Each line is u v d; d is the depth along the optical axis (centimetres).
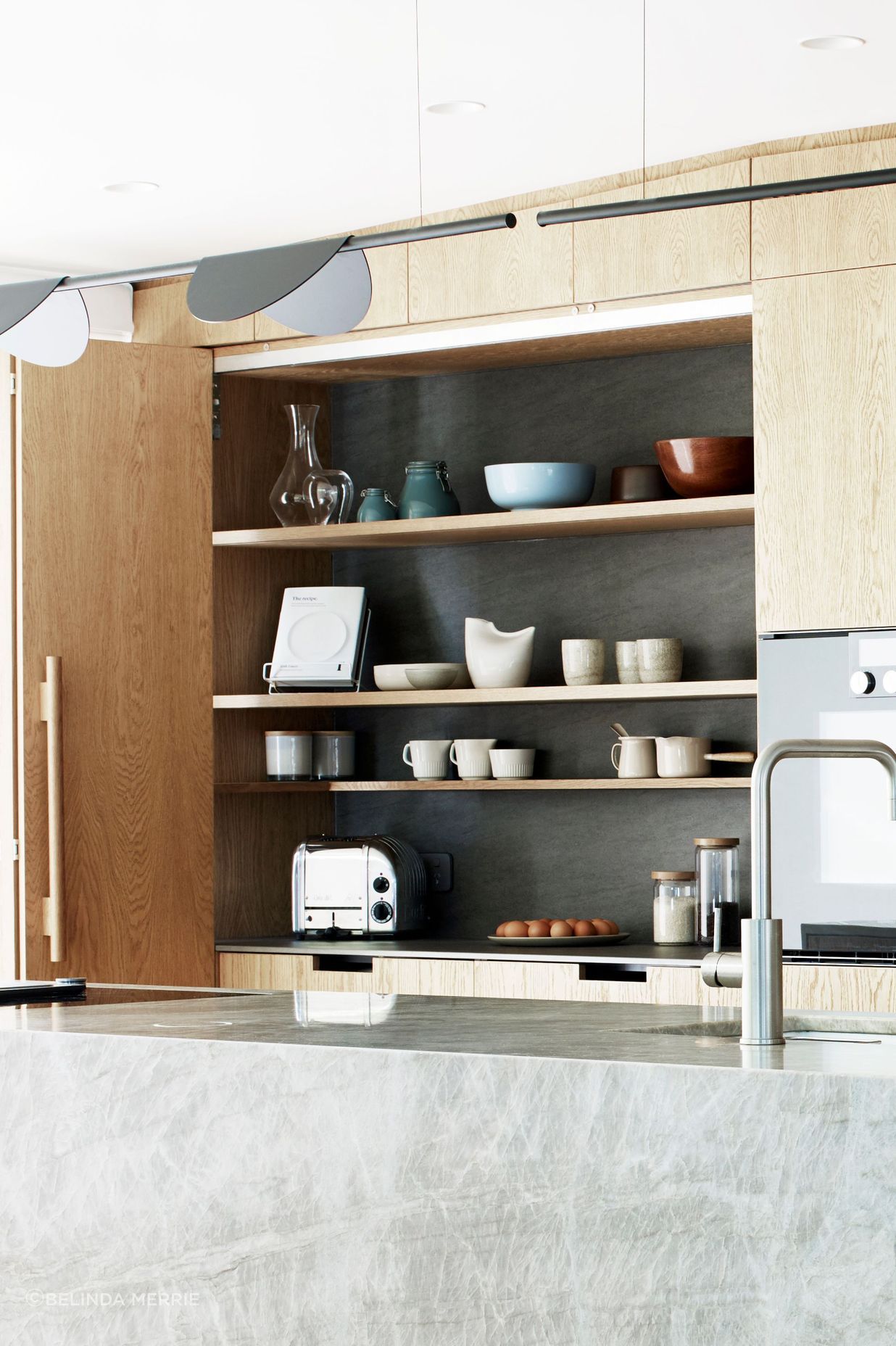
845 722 379
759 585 389
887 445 375
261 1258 209
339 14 316
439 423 495
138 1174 219
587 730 472
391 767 502
